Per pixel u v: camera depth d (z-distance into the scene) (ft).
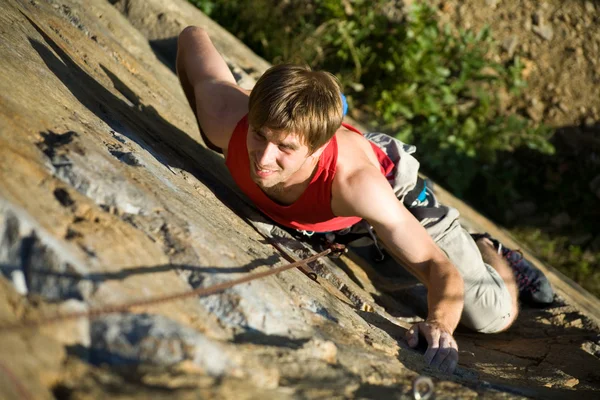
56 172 9.59
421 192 15.97
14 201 8.25
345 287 13.92
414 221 13.75
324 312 11.07
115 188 9.90
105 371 7.23
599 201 35.63
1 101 10.24
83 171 9.77
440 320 13.06
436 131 34.47
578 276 33.40
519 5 39.55
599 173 36.17
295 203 13.85
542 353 15.57
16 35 13.33
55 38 15.58
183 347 7.65
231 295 9.16
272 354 8.63
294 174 13.25
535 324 18.29
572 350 15.60
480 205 35.45
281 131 11.91
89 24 18.69
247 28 35.06
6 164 8.89
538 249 34.12
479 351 15.55
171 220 10.06
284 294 10.42
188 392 7.15
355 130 15.11
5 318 7.16
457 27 38.29
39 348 7.01
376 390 8.97
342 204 13.50
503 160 36.04
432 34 34.68
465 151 34.58
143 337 7.58
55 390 6.81
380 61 35.04
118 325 7.65
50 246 7.93
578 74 38.14
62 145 10.22
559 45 38.78
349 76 34.96
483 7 39.27
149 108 17.28
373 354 10.28
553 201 35.76
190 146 17.12
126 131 13.64
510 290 17.72
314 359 9.00
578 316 18.51
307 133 12.04
